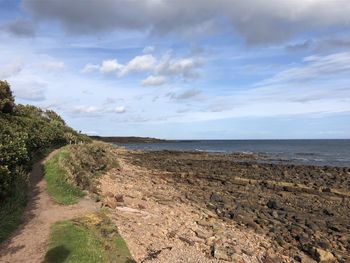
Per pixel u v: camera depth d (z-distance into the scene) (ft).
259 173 128.36
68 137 136.36
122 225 48.24
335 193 93.56
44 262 33.68
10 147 57.16
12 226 41.86
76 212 48.55
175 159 193.06
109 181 84.48
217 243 49.98
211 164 159.63
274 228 60.85
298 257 49.26
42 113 158.71
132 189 79.51
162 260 41.11
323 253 50.19
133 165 148.56
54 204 51.78
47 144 99.55
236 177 115.85
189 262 41.93
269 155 254.68
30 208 49.11
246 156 239.30
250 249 50.24
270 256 48.55
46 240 38.45
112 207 55.57
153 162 168.25
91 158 97.76
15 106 112.57
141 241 44.73
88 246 36.81
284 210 74.79
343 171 137.69
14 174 52.95
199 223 58.23
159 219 56.03
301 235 57.93
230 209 72.69
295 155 261.24
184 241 48.42
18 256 34.96
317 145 499.51
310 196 90.63
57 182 60.29
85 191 60.03
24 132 74.43
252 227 61.62
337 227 63.16
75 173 69.05
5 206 44.96
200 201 78.18
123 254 39.09
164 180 106.52
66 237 38.52
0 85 99.76
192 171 130.72
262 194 91.45
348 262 49.21
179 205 70.38
